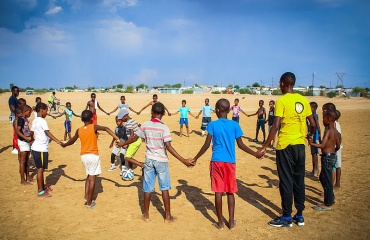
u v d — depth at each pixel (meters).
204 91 83.12
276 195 6.71
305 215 5.58
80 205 6.08
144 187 5.32
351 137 14.88
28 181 7.54
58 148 12.03
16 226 5.12
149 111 28.41
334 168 6.89
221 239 4.73
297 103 5.07
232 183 5.02
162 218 5.48
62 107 30.86
